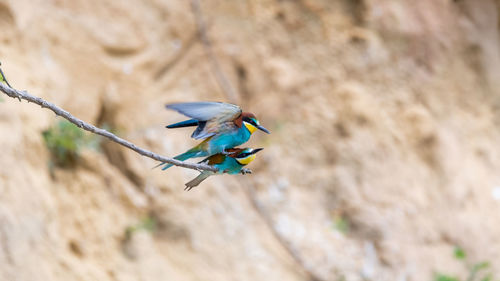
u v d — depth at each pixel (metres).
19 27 11.37
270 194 13.93
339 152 14.61
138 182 12.33
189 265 11.98
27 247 9.39
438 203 15.01
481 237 15.12
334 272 13.48
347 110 14.88
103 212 11.45
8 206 9.28
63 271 9.88
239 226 13.07
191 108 4.74
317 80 14.97
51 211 10.24
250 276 12.52
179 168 12.97
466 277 14.59
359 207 14.29
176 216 12.35
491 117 16.61
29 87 10.86
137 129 12.89
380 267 13.93
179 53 14.00
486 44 16.89
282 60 14.88
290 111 14.64
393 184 14.70
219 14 14.64
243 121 5.39
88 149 11.87
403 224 14.41
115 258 11.09
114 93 12.77
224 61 14.38
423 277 14.18
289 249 13.38
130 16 13.45
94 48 12.72
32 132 10.58
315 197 14.26
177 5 14.19
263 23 14.97
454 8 16.83
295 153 14.41
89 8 12.93
